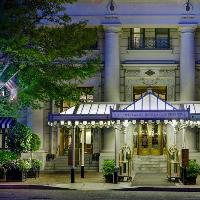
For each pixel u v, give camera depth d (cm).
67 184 3109
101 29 4050
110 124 3362
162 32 4091
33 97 3572
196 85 4031
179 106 3597
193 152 3897
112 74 3972
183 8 3978
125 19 3975
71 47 3438
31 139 3706
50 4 3478
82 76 3591
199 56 4041
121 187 2945
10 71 3528
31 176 3444
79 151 3962
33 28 3416
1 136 4019
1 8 3250
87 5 3991
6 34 3234
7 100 3650
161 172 3731
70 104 4044
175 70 4062
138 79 4081
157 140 4041
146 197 2583
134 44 4078
